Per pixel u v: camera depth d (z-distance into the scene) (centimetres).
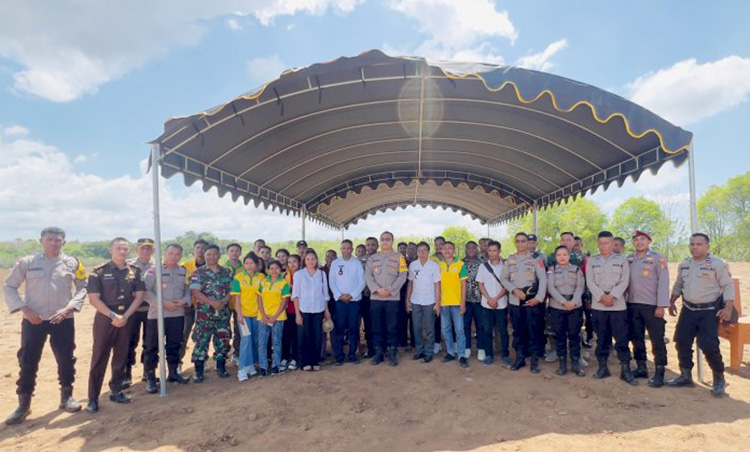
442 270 693
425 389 569
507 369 644
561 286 614
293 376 634
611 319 586
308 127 743
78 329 1200
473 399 532
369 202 1614
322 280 688
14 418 504
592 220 4003
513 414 487
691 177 587
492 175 1138
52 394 616
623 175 773
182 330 639
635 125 529
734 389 554
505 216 1545
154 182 596
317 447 425
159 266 593
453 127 788
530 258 645
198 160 707
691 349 558
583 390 542
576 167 873
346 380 611
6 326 1241
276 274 675
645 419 465
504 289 663
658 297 561
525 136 796
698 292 541
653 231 4000
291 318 716
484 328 677
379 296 686
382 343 694
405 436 444
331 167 1031
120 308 544
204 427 471
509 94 622
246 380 645
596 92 528
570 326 614
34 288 520
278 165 895
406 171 1161
